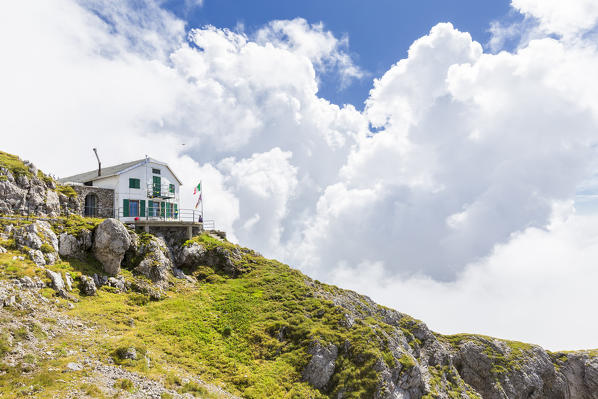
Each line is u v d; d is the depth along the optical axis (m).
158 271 40.41
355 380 30.78
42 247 32.31
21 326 22.00
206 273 46.59
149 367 23.44
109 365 21.70
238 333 34.09
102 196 49.12
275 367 30.36
